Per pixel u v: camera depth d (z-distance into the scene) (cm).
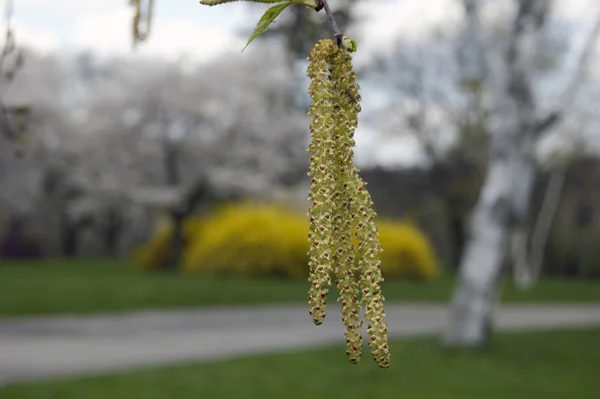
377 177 4769
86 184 3738
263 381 1202
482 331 1627
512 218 1623
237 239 3428
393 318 2317
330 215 128
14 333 1781
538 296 3086
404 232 3719
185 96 3534
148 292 2548
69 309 2133
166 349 1614
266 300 2558
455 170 4534
